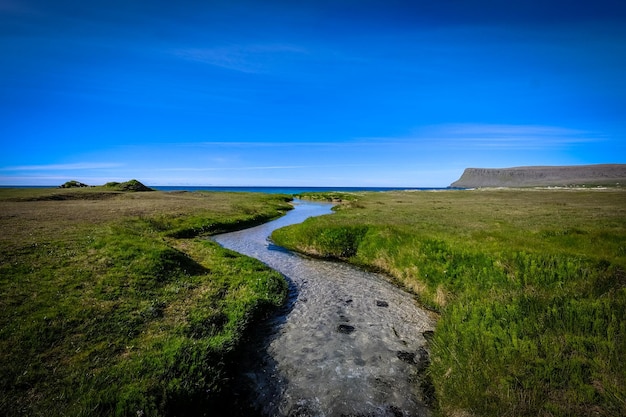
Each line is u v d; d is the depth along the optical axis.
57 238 21.95
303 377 10.31
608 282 12.39
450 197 89.44
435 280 17.59
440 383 9.53
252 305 14.85
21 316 11.39
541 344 9.52
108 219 34.38
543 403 7.73
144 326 11.84
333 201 94.06
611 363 8.30
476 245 19.98
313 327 13.91
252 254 27.56
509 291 13.66
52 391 8.09
